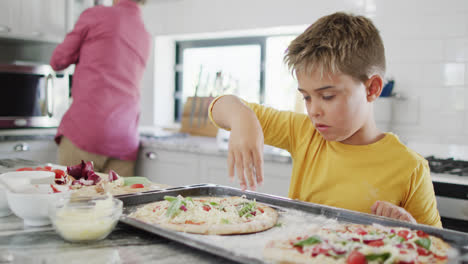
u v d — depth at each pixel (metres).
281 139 1.19
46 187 0.77
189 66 3.16
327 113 0.83
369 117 1.01
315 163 1.08
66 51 2.07
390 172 0.97
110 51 2.04
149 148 2.36
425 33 2.09
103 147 2.10
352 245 0.61
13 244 0.62
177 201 0.82
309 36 0.87
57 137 2.17
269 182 1.91
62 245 0.62
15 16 2.51
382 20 2.19
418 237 0.63
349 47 0.80
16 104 2.44
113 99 2.08
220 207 0.85
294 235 0.70
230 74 2.93
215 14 2.75
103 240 0.65
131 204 0.88
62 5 2.69
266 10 2.53
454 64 2.04
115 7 2.08
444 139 2.09
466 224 1.32
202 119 2.76
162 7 2.99
